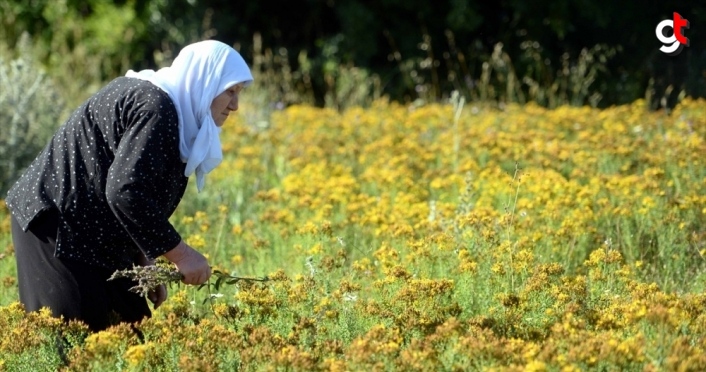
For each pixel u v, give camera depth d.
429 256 9.20
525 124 16.91
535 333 7.35
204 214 11.77
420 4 25.86
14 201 7.61
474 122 17.70
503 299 7.73
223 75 7.52
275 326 7.80
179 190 7.66
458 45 26.09
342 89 24.23
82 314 7.54
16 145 14.36
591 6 24.08
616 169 13.37
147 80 7.42
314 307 7.89
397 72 25.89
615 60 24.81
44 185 7.49
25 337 7.13
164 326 7.29
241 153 15.35
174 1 26.69
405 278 8.23
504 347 6.73
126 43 26.31
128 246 7.69
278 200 12.73
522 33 25.22
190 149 7.48
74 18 26.55
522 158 13.88
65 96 19.16
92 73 22.50
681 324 7.32
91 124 7.39
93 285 7.54
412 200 12.02
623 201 11.53
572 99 22.66
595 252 8.78
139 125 7.16
